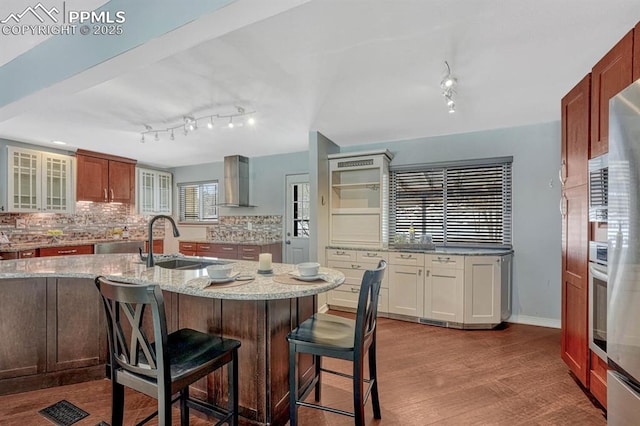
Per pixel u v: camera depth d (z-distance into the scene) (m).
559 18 1.70
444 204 4.13
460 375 2.43
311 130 3.88
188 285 1.69
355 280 4.05
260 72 2.30
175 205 6.57
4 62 2.13
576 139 2.21
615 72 1.75
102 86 2.51
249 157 5.70
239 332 1.80
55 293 2.25
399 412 1.96
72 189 4.77
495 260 3.41
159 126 3.61
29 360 2.18
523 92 2.71
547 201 3.57
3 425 1.81
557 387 2.25
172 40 1.46
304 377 2.05
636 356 1.30
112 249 4.89
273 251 5.25
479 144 3.91
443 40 1.91
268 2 1.20
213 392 1.89
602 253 1.85
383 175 4.10
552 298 3.54
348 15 1.67
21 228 4.47
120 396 1.48
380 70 2.29
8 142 4.17
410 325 3.61
